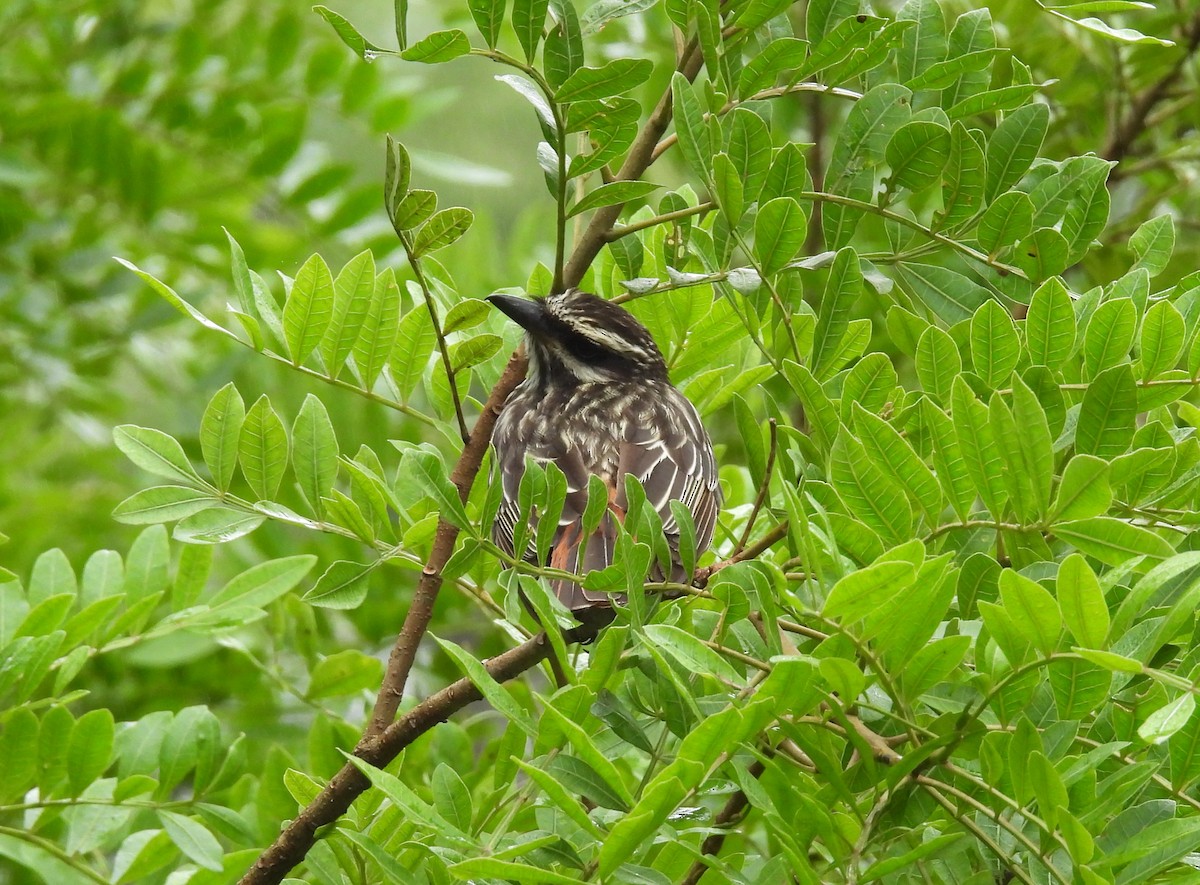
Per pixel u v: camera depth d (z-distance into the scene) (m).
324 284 8.06
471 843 5.78
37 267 14.02
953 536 7.43
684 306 9.80
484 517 6.81
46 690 9.30
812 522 6.83
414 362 8.62
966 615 6.84
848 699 5.90
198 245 13.78
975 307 8.24
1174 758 5.90
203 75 13.88
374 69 13.65
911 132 7.60
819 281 14.08
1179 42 13.68
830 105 16.31
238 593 8.84
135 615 8.62
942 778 6.49
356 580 7.50
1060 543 7.92
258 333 7.98
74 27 14.72
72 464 15.66
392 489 8.77
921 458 7.31
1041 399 7.05
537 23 6.78
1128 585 7.08
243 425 7.73
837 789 6.13
